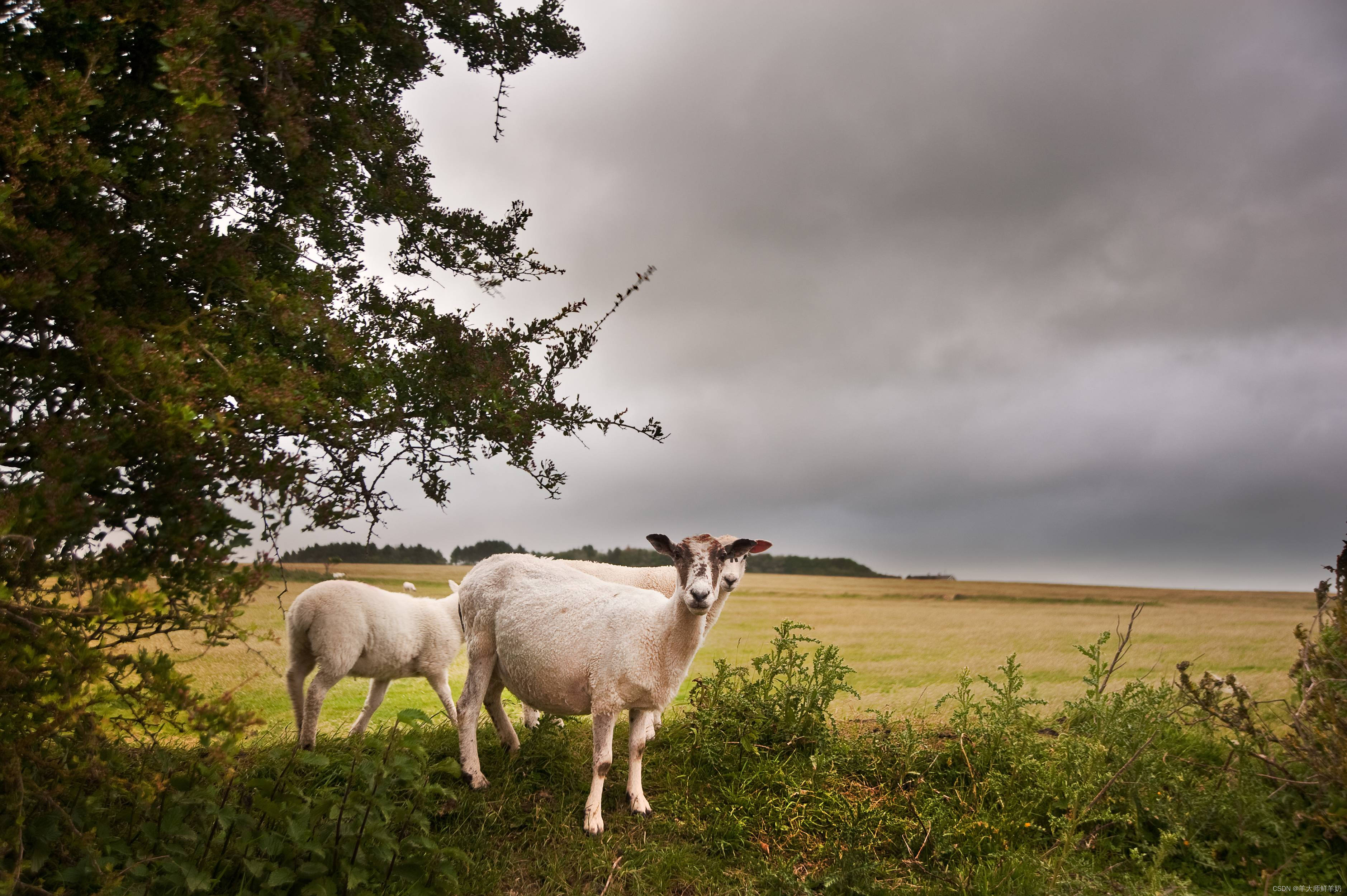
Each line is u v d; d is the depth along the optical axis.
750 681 7.52
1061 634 26.80
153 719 4.67
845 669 7.12
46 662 3.40
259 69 4.78
